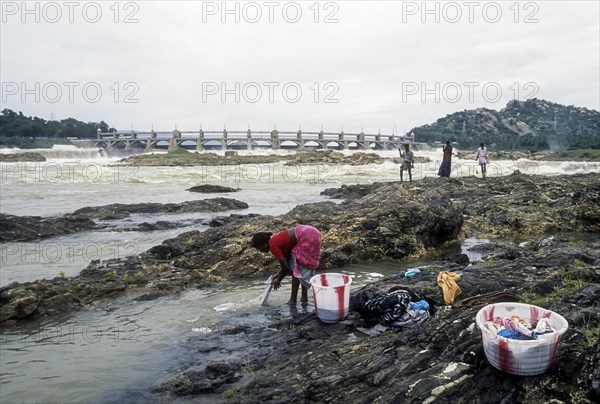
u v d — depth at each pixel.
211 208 19.81
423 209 11.84
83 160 62.97
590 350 3.61
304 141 102.50
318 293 6.10
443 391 3.70
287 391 4.53
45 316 7.27
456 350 4.21
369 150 105.25
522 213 15.26
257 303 7.63
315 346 5.49
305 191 28.52
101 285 8.27
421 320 5.73
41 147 94.56
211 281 9.19
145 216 18.36
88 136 117.62
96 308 7.64
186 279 8.98
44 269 10.38
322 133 102.75
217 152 91.75
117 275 9.02
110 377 5.29
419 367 4.26
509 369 3.58
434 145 119.94
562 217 14.91
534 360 3.50
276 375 4.90
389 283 7.38
